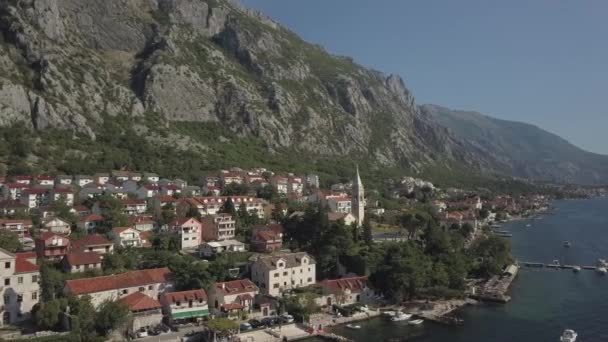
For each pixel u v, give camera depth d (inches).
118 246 7455.7
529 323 6284.5
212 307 6077.8
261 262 6840.6
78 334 4842.5
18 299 5383.9
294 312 6181.1
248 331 5629.9
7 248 6732.3
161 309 5743.1
